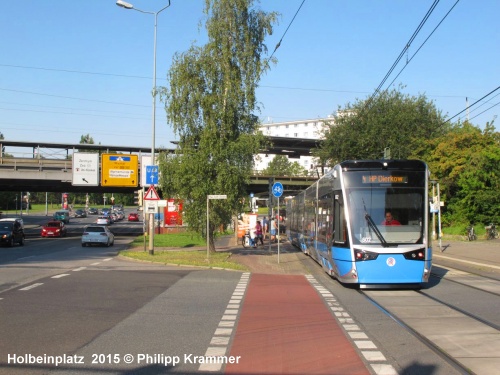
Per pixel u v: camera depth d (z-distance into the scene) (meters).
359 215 14.80
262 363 7.19
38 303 12.16
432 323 10.08
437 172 43.38
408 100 54.91
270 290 14.87
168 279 17.39
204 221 26.11
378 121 52.78
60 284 15.74
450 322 10.19
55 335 8.84
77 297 13.15
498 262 23.00
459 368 7.01
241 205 26.42
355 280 14.46
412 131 52.84
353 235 14.67
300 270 20.78
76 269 20.69
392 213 14.79
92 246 39.88
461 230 41.25
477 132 43.69
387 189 14.94
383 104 54.25
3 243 38.31
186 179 25.30
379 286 14.66
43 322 9.94
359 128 53.41
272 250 32.94
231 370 6.85
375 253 14.36
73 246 40.00
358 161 15.24
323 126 57.84
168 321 10.12
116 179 47.09
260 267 21.84
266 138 26.30
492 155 40.97
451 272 19.73
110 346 8.10
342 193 15.08
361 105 54.62
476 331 9.34
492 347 8.16
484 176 41.50
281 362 7.23
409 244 14.48
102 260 25.80
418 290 14.85
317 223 20.95
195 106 25.61
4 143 50.47
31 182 49.22
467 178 41.69
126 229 76.06
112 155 47.16
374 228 14.65
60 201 186.88
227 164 25.38
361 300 13.04
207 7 25.98
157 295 13.65
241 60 25.94
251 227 36.50
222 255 26.38
